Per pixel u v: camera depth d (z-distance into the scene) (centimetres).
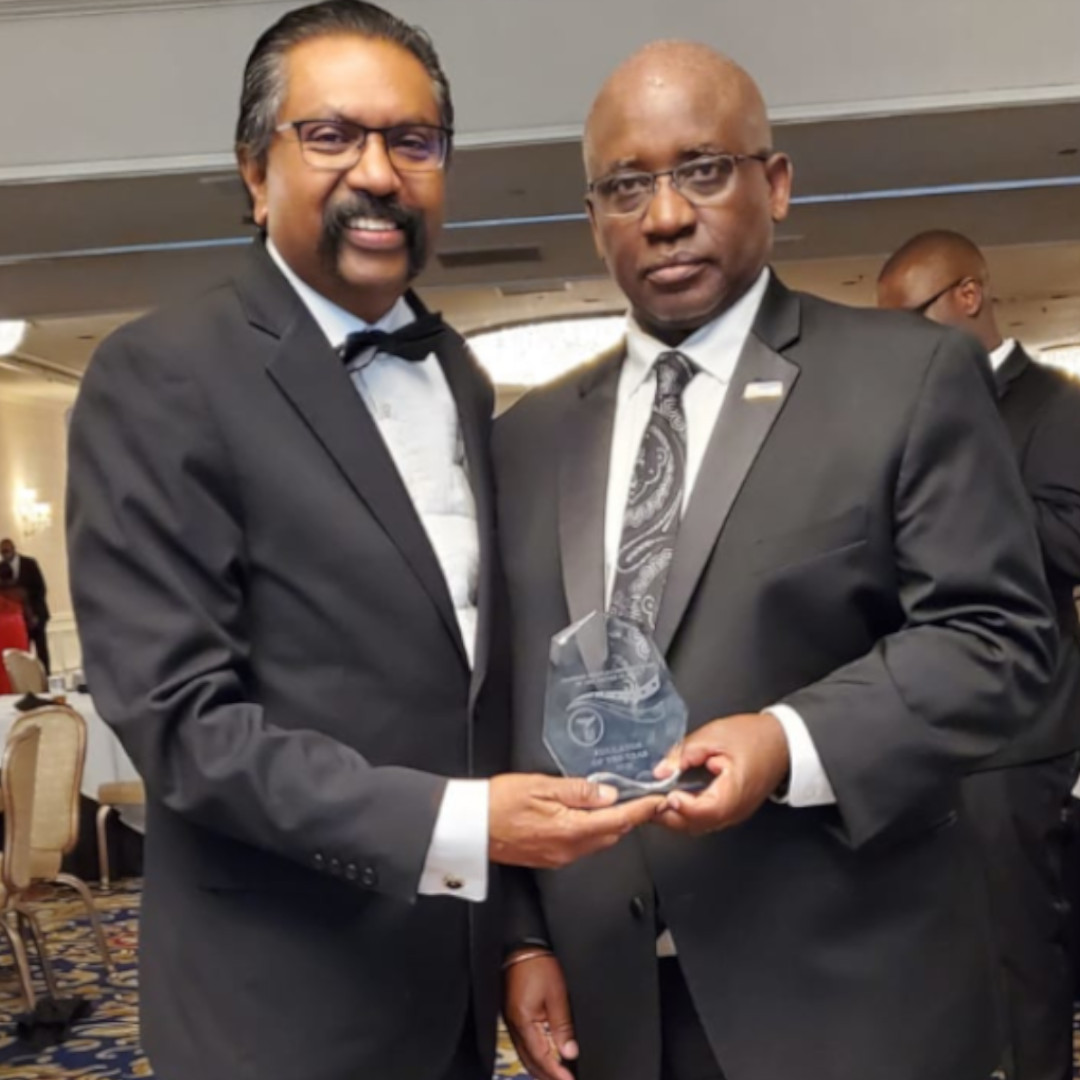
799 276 1073
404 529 142
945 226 867
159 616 134
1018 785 271
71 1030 416
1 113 602
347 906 142
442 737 145
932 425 143
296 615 141
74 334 1128
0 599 1114
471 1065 156
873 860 147
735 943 147
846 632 145
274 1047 140
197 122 597
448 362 162
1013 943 276
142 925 149
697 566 146
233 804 130
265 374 142
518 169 645
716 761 131
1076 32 568
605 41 585
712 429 152
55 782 471
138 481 136
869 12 575
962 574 141
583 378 171
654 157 149
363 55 144
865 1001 145
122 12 594
